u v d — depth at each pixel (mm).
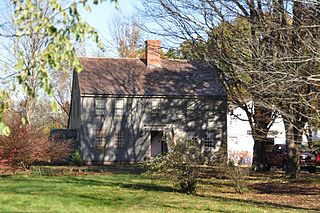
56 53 5012
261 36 14578
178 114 41969
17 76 5117
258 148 30609
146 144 41344
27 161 26141
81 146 40188
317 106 14492
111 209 13656
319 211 14180
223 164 19906
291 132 19578
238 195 18641
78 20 5129
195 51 22094
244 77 15984
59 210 13203
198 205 14875
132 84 42031
